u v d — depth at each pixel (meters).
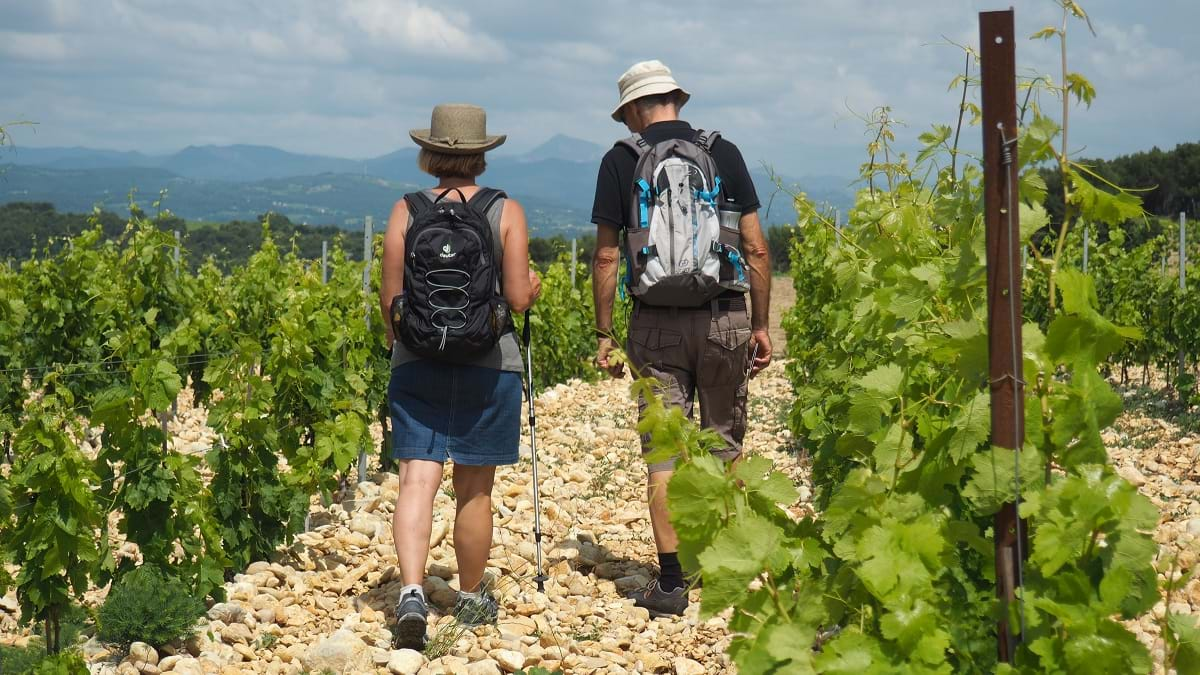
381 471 8.17
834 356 5.29
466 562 4.33
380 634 4.14
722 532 2.16
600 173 4.51
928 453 2.38
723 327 4.45
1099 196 2.15
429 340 3.90
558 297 14.48
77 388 9.16
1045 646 1.97
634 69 4.54
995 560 2.21
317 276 8.59
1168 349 11.37
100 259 10.52
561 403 11.59
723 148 4.48
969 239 2.72
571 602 4.77
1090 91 2.14
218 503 5.14
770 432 9.66
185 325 7.00
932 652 1.97
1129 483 2.00
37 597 4.18
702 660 4.03
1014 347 2.07
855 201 4.44
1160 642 3.76
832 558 2.58
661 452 2.38
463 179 4.20
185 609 4.08
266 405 5.35
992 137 2.04
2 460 8.94
